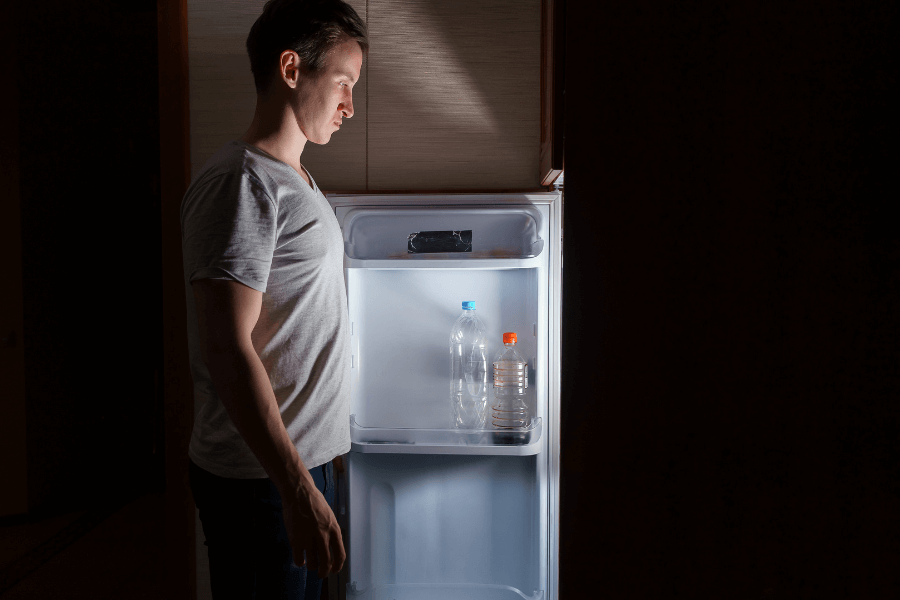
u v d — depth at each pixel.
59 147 2.84
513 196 1.33
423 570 1.46
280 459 0.76
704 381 0.76
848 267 0.74
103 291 3.17
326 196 1.35
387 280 1.46
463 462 1.45
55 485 2.73
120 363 3.31
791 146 0.75
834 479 0.75
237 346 0.77
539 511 1.37
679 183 0.76
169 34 1.39
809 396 0.75
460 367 1.45
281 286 0.89
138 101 3.45
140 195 3.50
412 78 1.40
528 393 1.43
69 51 2.89
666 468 0.77
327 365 0.96
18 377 2.56
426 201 1.34
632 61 0.76
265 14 0.95
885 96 0.74
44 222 2.73
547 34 1.28
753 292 0.75
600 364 0.77
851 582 0.76
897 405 0.74
